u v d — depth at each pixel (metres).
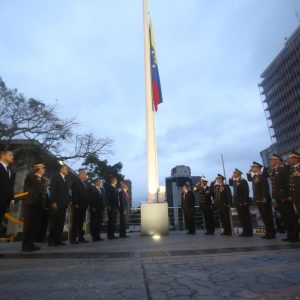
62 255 4.82
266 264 3.51
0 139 16.84
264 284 2.65
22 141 17.45
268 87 86.94
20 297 2.43
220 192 10.05
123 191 11.05
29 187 6.09
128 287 2.68
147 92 12.01
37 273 3.34
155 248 5.62
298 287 2.52
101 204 9.33
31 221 5.88
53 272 3.39
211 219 10.86
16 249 6.28
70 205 8.26
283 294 2.35
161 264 3.72
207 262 3.77
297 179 6.21
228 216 9.89
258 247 5.16
